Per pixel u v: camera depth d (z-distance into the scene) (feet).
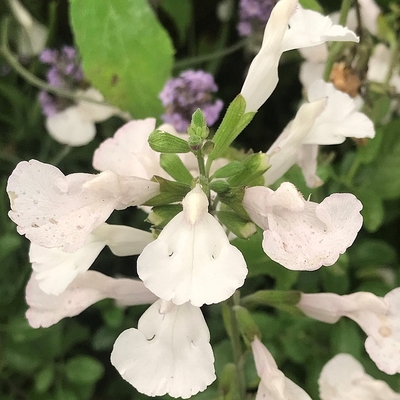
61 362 0.45
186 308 0.20
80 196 0.19
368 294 0.25
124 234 0.24
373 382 0.26
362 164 0.41
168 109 0.37
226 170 0.22
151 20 0.31
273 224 0.19
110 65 0.32
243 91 0.24
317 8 0.33
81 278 0.25
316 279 0.42
